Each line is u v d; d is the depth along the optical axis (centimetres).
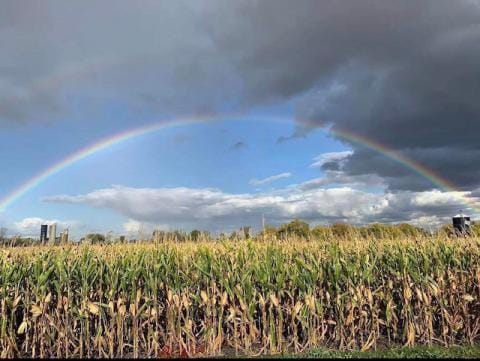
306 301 1052
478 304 1155
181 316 1059
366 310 1119
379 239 1338
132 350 1050
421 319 1104
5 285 998
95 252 1120
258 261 1097
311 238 1395
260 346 1073
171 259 1085
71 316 1034
